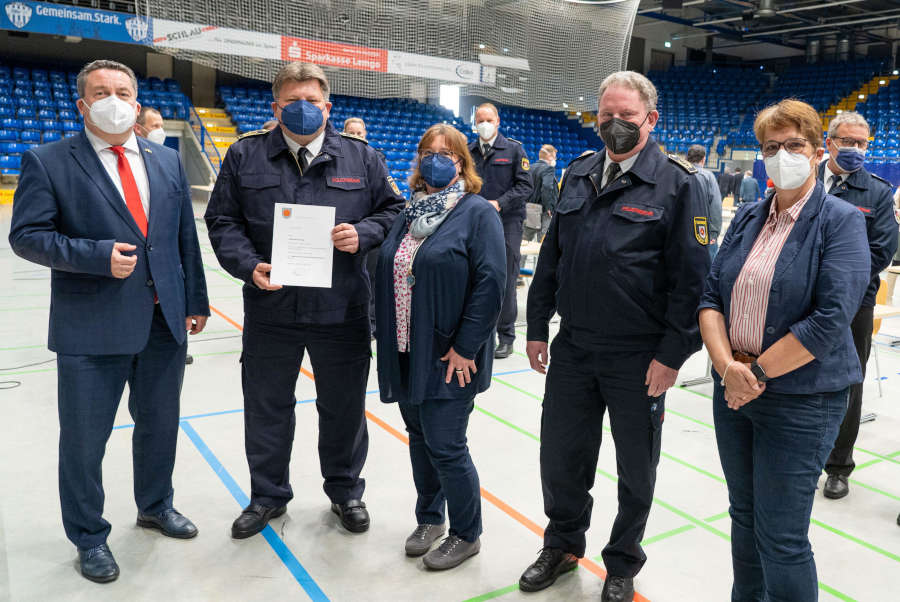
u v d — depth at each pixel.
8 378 3.98
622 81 1.87
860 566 2.33
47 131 13.57
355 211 2.34
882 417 3.86
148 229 2.16
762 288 1.66
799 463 1.63
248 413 2.47
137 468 2.40
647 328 1.92
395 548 2.39
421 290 2.08
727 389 1.67
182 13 7.87
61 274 2.10
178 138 15.94
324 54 8.56
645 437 1.98
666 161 1.90
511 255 4.66
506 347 4.84
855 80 19.30
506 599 2.11
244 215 2.31
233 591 2.12
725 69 21.19
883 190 2.68
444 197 2.12
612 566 2.10
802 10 16.62
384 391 2.21
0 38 15.38
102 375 2.15
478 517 2.32
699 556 2.37
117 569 2.17
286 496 2.55
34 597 2.06
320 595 2.11
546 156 6.89
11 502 2.61
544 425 2.16
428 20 9.12
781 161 1.59
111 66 2.04
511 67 9.74
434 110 17.14
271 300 2.31
